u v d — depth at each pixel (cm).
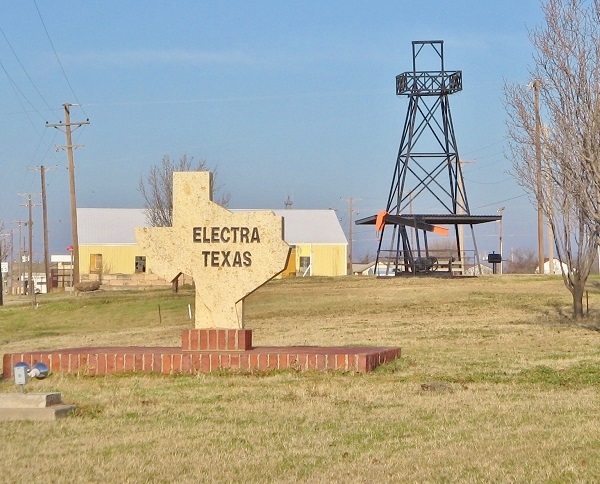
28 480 1005
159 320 4056
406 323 3191
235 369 1814
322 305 4031
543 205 3114
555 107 2581
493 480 969
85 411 1420
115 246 7556
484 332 2717
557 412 1366
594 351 2150
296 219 8031
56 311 4578
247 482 989
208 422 1331
